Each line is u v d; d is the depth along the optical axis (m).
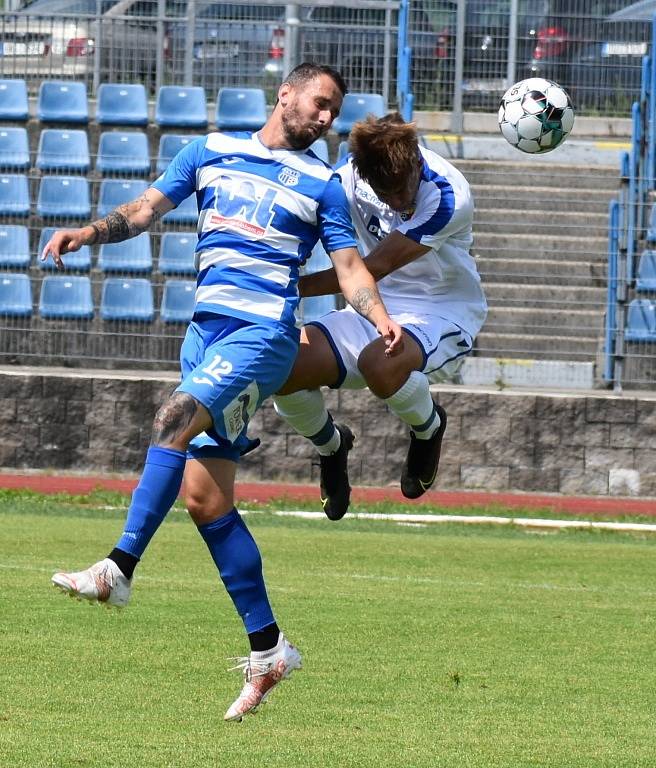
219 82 66.75
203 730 17.64
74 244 16.36
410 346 19.83
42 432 51.44
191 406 15.48
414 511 46.03
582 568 34.50
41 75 67.12
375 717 18.66
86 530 37.31
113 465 51.44
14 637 22.88
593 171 65.94
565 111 23.72
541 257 61.06
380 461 51.59
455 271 20.84
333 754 16.61
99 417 51.44
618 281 53.66
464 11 67.44
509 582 31.48
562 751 17.08
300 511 44.84
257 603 16.08
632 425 51.66
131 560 15.18
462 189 19.88
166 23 66.50
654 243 56.66
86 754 16.17
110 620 24.66
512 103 23.83
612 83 68.25
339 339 19.95
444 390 51.72
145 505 15.24
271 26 66.44
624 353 53.66
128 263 57.47
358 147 18.89
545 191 63.72
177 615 25.36
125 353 54.53
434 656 22.72
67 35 66.75
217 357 15.85
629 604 28.83
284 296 16.44
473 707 19.38
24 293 55.25
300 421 20.52
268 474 51.50
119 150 61.50
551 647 23.83
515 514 46.41
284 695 19.80
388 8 66.75
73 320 55.44
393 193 19.03
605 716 19.05
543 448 51.59
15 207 58.34
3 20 66.75
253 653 16.11
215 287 16.41
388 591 29.30
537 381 55.47
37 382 51.28
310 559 34.03
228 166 16.67
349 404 51.56
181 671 20.95
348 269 16.55
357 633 24.39
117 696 19.28
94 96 67.12
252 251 16.41
